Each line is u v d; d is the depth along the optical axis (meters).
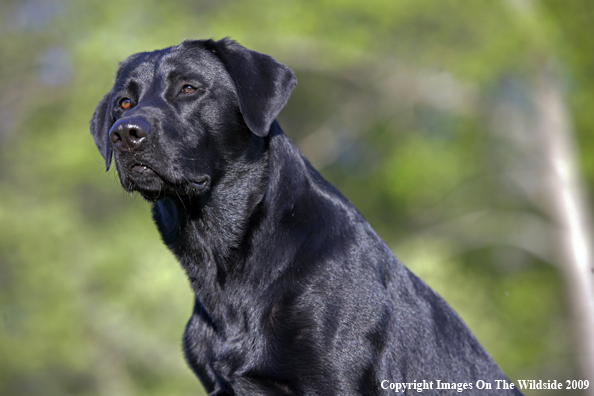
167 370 17.08
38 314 17.19
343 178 20.41
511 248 21.22
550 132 16.12
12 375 17.95
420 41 16.44
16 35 20.00
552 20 15.56
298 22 16.44
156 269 16.45
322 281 4.44
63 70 19.69
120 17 17.58
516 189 20.52
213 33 16.62
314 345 4.35
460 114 17.75
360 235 4.75
